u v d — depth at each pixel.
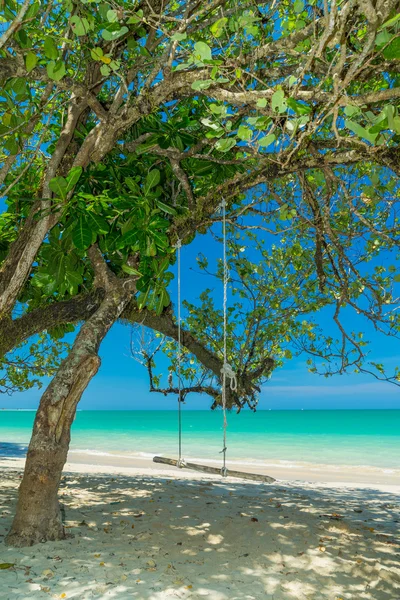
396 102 4.91
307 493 12.23
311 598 4.90
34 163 7.20
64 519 7.06
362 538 7.02
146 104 5.38
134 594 4.65
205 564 5.62
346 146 5.76
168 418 97.88
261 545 6.41
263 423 73.19
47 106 6.18
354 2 3.11
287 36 4.16
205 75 4.81
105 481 11.46
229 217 6.66
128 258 6.59
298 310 8.21
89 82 5.84
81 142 6.58
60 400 5.78
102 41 5.71
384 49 3.09
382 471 22.08
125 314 7.96
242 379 7.97
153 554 5.80
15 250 6.10
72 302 7.40
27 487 5.80
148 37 5.44
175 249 6.53
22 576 4.93
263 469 21.70
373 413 126.81
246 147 5.64
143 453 29.11
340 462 25.88
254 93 4.30
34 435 5.82
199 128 6.29
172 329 8.41
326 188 6.58
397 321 7.26
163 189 7.24
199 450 31.88
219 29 3.96
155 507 8.25
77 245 5.41
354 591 5.14
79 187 6.06
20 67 4.75
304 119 3.70
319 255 7.29
